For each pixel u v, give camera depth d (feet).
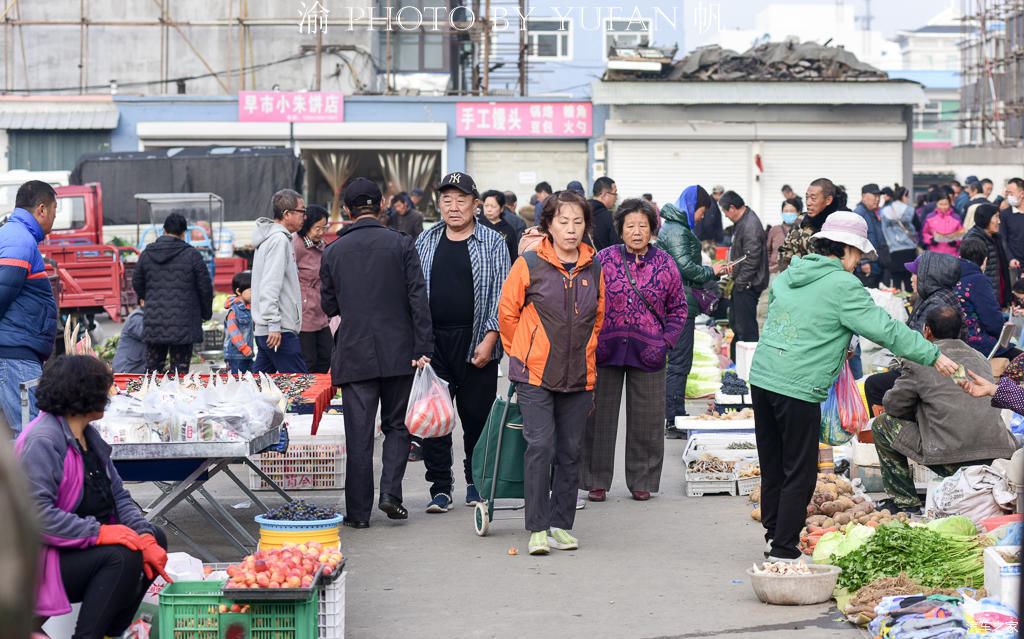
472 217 25.82
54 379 14.97
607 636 16.85
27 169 99.30
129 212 82.48
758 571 18.69
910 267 28.63
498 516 25.36
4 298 22.88
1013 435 24.64
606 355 25.90
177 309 38.78
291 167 83.71
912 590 17.42
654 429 26.53
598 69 127.44
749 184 99.76
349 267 23.89
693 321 34.30
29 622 4.41
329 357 34.94
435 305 25.48
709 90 98.48
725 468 27.09
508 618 17.78
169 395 19.54
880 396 26.37
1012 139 159.33
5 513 4.37
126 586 14.79
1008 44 157.58
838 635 16.69
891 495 24.21
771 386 19.44
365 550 22.17
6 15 114.62
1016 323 35.12
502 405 23.17
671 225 32.78
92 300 61.87
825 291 19.30
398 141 99.30
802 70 101.50
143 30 119.44
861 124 99.81
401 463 24.47
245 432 19.38
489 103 99.40
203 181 82.99
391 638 16.84
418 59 119.65
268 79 118.21
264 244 30.81
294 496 27.37
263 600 14.93
